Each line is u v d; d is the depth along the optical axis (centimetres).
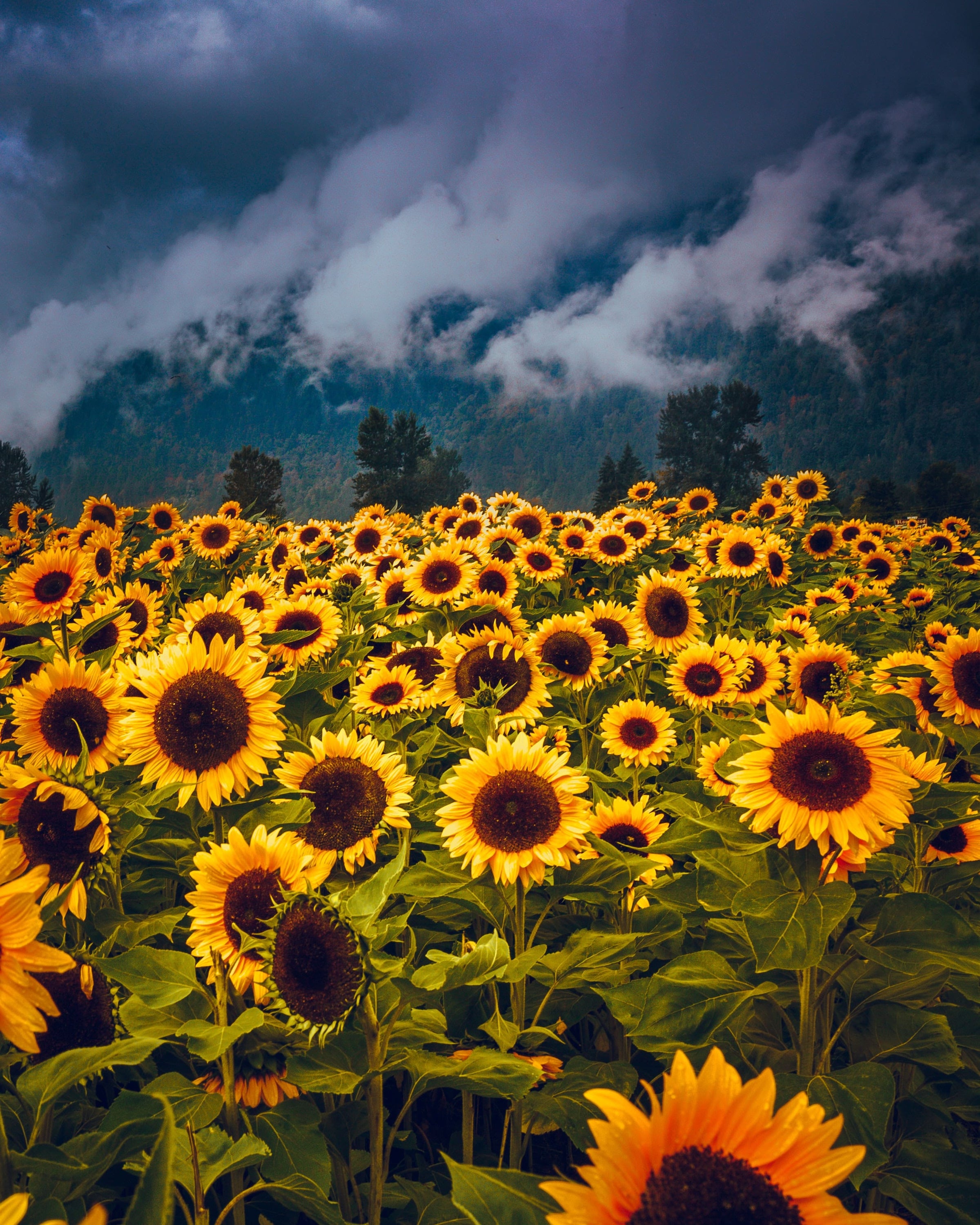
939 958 264
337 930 228
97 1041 255
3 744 414
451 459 12519
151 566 1045
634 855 354
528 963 273
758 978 306
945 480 7300
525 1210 165
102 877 329
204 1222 226
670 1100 148
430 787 441
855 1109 248
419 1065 250
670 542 1131
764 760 291
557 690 607
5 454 8575
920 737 467
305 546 1248
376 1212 254
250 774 341
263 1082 269
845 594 1086
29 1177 217
